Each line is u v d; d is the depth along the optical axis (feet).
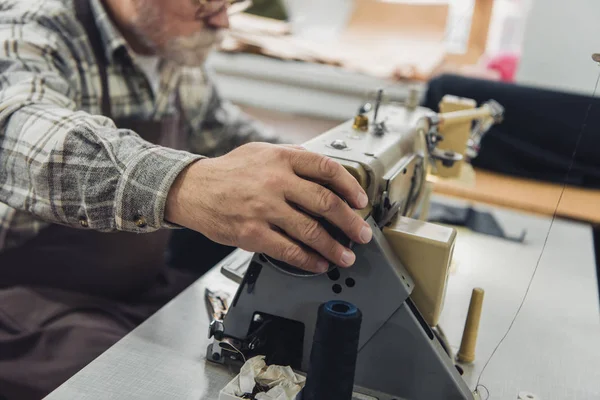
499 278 3.44
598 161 5.67
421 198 3.04
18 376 3.03
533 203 5.10
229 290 2.94
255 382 2.06
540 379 2.50
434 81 5.96
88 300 3.62
